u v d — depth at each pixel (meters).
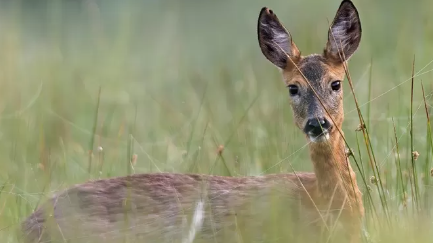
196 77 20.88
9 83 19.17
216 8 32.72
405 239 10.00
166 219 10.62
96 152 14.59
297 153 13.23
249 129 14.43
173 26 28.98
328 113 10.52
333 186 10.52
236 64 21.45
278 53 11.50
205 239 10.46
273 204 10.13
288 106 15.48
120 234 10.62
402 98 14.20
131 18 27.58
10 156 14.38
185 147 14.27
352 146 13.34
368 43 19.25
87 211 10.80
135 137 15.33
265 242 10.21
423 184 11.38
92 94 19.22
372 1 21.83
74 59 23.00
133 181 11.10
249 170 12.94
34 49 26.08
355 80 16.81
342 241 10.28
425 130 13.28
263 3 28.41
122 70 21.58
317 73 10.94
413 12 20.55
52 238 10.58
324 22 22.30
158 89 20.78
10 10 30.80
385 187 11.48
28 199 12.42
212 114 15.83
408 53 16.97
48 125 17.11
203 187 10.90
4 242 11.03
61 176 13.55
